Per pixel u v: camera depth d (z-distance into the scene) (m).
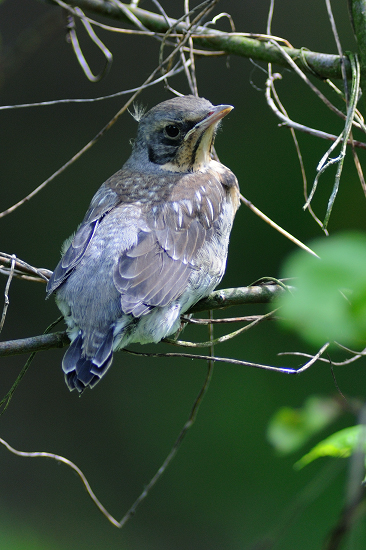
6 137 15.20
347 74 5.71
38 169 15.20
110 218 6.36
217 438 13.03
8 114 15.20
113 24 14.90
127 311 5.61
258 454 12.68
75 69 15.22
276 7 14.43
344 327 1.95
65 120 15.31
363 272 1.91
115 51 15.09
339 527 3.25
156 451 13.44
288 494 12.05
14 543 12.23
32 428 14.43
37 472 13.87
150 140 7.19
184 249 6.34
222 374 13.44
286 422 3.72
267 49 6.29
